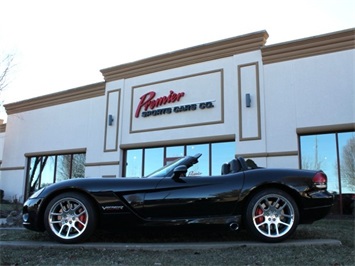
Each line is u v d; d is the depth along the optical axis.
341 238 4.47
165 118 12.32
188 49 12.09
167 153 12.28
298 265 3.20
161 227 4.07
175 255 3.64
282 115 10.09
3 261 3.54
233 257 3.48
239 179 4.16
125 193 4.14
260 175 4.15
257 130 10.36
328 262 3.27
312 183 4.11
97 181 4.21
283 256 3.49
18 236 4.96
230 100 11.05
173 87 12.35
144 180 4.23
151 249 3.89
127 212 4.08
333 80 9.58
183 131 11.81
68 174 14.88
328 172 9.45
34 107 16.53
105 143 13.67
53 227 4.14
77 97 15.01
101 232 4.81
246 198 4.10
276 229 4.01
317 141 9.75
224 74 11.30
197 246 3.90
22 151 16.56
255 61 10.78
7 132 17.45
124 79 13.73
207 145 11.45
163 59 12.69
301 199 4.03
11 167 16.84
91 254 3.73
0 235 5.10
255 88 10.62
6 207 11.62
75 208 4.18
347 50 9.52
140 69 13.30
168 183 4.18
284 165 9.84
